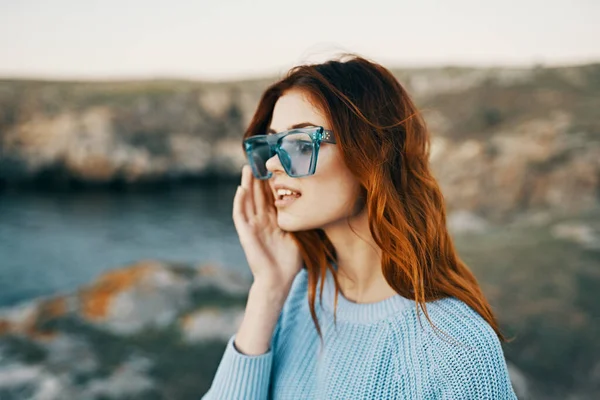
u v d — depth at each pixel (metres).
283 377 1.56
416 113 1.59
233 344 1.58
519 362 5.63
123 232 20.06
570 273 8.19
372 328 1.42
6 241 18.56
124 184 35.19
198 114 43.16
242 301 7.23
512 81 31.19
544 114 23.81
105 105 39.66
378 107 1.48
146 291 7.09
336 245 1.55
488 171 17.84
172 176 37.28
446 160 19.33
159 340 6.13
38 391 4.99
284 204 1.51
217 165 40.00
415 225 1.45
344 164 1.45
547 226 11.41
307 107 1.46
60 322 6.52
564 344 5.92
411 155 1.53
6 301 12.66
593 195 15.49
